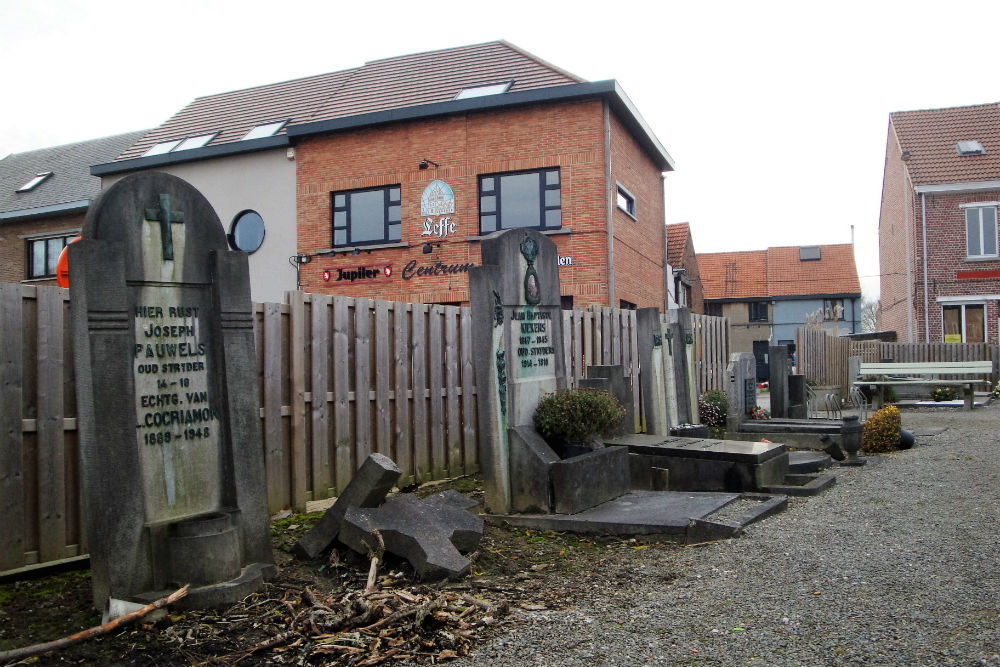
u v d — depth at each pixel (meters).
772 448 8.59
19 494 5.19
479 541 6.10
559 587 5.20
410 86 21.31
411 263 19.42
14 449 5.16
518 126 18.62
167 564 4.75
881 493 7.96
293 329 7.14
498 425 7.17
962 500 7.45
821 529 6.47
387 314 8.33
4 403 5.10
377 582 5.05
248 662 3.96
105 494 4.53
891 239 36.25
